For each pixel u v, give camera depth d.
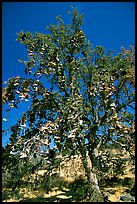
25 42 19.47
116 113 17.81
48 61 19.56
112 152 21.66
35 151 15.64
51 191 20.25
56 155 16.39
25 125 18.42
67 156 18.12
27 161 18.25
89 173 18.22
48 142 15.83
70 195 19.14
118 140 18.30
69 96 19.14
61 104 18.78
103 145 19.91
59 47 20.09
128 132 17.66
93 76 19.38
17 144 17.09
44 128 16.06
